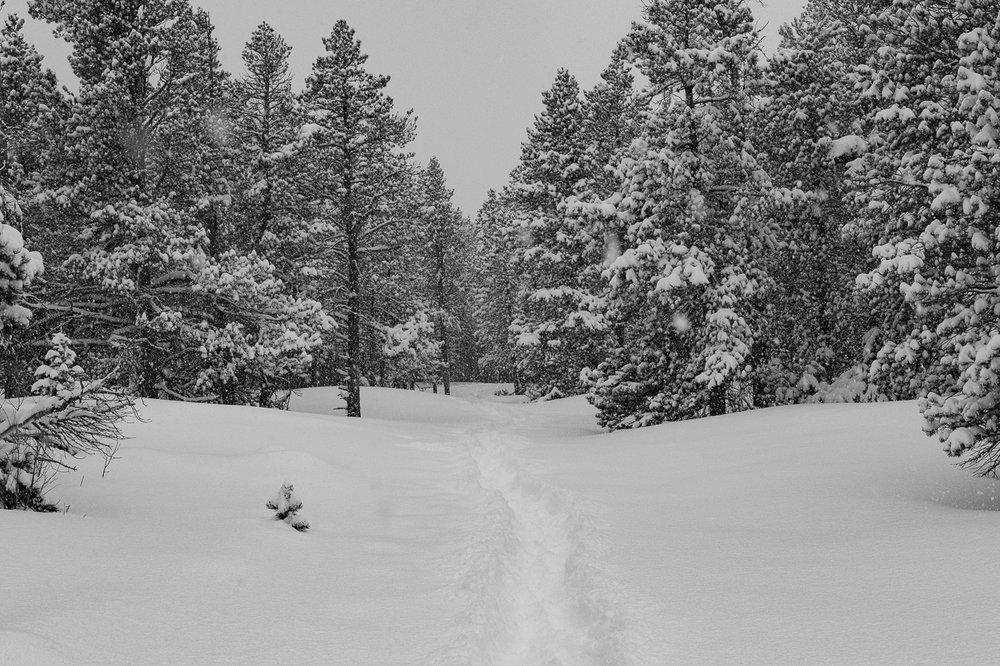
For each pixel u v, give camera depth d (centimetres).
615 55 3722
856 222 2103
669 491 1070
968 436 867
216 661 436
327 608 552
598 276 2927
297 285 3219
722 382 2041
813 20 2822
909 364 1866
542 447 1720
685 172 2145
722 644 467
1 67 2306
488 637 511
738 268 2155
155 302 2422
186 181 2611
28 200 2194
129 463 1128
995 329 1127
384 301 3881
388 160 3052
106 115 2272
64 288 2295
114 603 517
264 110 3130
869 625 477
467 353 8162
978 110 1270
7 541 627
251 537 754
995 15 1540
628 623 510
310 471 1148
